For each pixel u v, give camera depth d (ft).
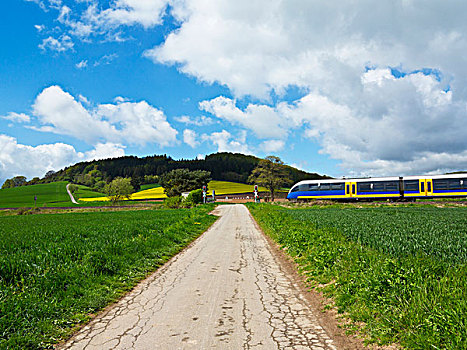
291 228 51.42
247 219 96.53
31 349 14.82
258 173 263.29
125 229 52.16
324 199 166.40
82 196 367.86
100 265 28.43
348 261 26.18
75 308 19.69
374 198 154.10
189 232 61.26
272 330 15.93
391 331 14.60
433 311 14.37
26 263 26.23
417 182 145.28
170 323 17.10
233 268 30.81
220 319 17.51
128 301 21.38
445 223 50.26
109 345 14.73
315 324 16.70
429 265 20.67
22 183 590.96
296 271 29.27
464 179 137.39
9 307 17.85
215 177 535.60
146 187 478.59
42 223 78.18
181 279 26.89
